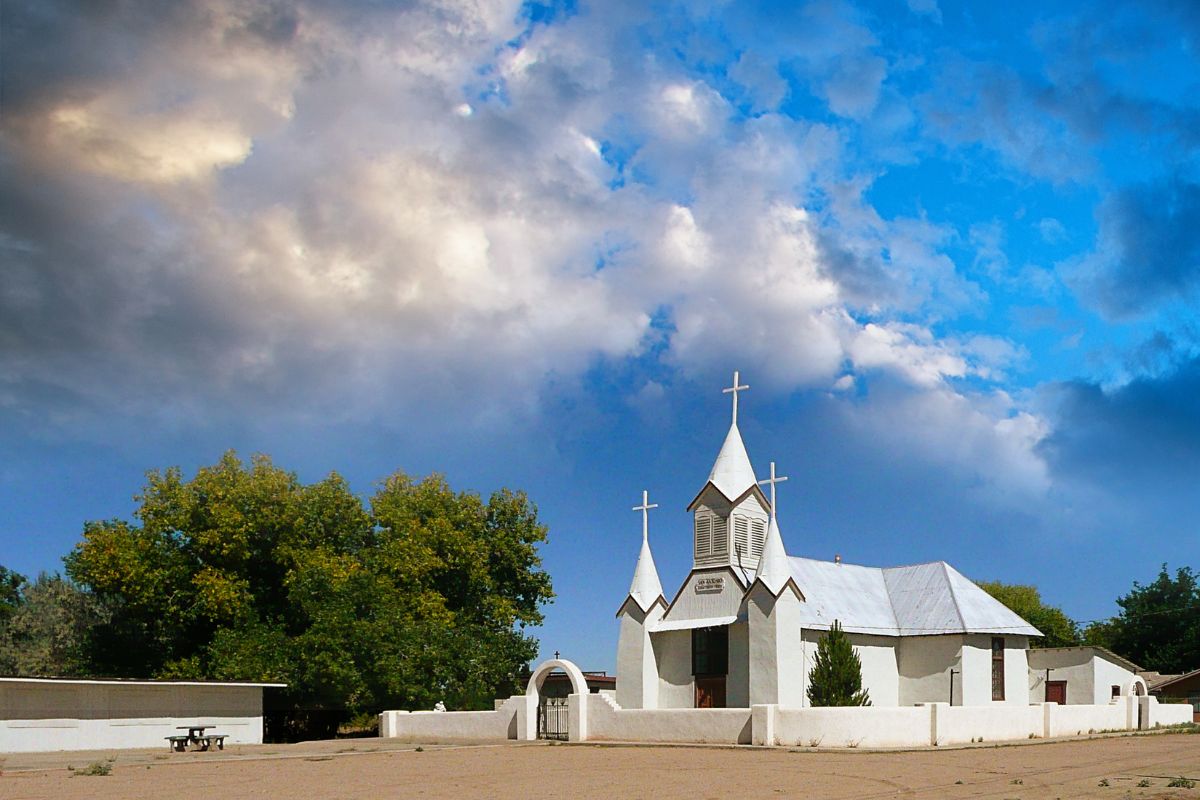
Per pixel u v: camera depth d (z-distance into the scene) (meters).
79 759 40.22
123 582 59.66
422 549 67.31
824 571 56.22
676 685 52.69
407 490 73.19
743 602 50.16
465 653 64.88
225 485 61.38
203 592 58.66
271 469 63.28
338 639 56.09
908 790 26.97
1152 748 42.34
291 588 59.56
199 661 59.31
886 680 54.47
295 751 44.00
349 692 56.97
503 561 75.50
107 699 48.88
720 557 52.97
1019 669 55.62
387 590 62.47
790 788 27.56
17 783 30.69
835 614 53.22
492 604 71.94
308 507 64.12
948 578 56.50
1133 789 27.12
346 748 45.34
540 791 27.34
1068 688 61.75
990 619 55.03
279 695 58.81
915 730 43.53
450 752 42.59
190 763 37.94
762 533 54.44
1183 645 96.12
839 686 47.34
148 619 63.03
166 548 61.34
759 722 42.59
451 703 63.06
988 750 41.28
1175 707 61.25
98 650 64.44
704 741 44.56
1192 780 29.16
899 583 58.22
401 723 55.62
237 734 53.44
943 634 53.91
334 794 26.98
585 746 45.25
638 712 46.78
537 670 50.91
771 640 48.12
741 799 25.20
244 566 61.66
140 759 40.12
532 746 45.81
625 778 30.52
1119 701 57.06
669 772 32.28
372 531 69.75
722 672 51.53
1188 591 100.25
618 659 53.97
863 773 31.52
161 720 50.66
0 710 45.31
